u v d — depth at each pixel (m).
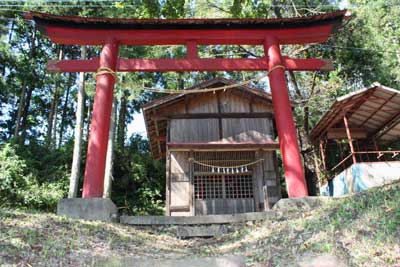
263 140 12.93
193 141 12.84
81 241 5.67
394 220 5.02
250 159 12.67
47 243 5.17
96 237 6.09
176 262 4.66
